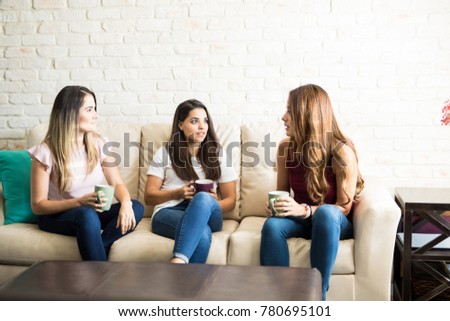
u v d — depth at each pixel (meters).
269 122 3.10
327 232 2.13
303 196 2.45
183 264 1.77
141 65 3.20
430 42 2.97
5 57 3.28
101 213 2.48
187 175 2.62
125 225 2.35
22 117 3.31
